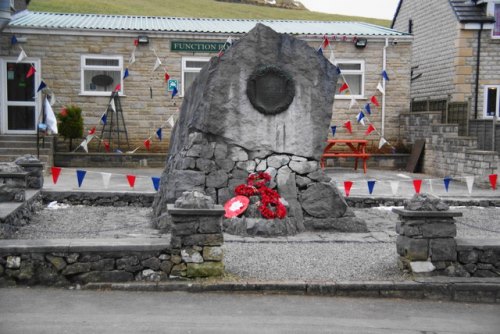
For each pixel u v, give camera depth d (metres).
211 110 10.77
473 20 23.25
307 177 11.07
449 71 24.31
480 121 20.23
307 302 7.10
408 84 22.48
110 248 7.37
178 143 11.50
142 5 53.62
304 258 8.68
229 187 10.83
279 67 10.98
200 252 7.48
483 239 8.09
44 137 19.02
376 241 10.03
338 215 11.01
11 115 20.55
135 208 13.26
